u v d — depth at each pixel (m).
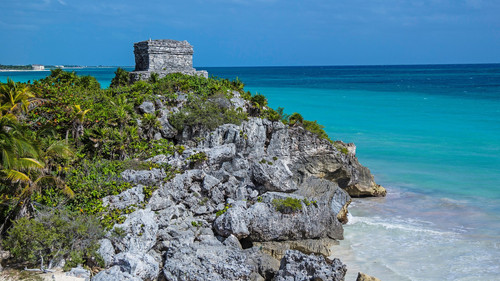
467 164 46.47
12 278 19.73
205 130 35.62
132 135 31.58
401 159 48.88
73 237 21.89
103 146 30.33
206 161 31.48
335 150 38.59
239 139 34.94
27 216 22.92
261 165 31.58
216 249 24.09
